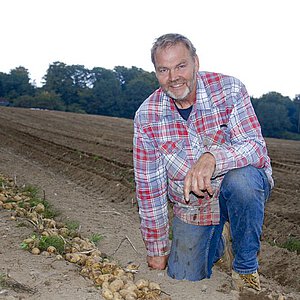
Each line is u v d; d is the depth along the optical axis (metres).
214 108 4.01
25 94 86.50
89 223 6.73
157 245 4.62
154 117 4.15
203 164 3.71
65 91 84.62
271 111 63.09
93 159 13.02
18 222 5.91
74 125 29.75
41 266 4.43
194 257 4.39
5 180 9.14
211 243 4.38
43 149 16.38
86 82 88.56
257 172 3.94
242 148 3.85
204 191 3.98
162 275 4.54
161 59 3.79
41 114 39.75
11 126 25.97
